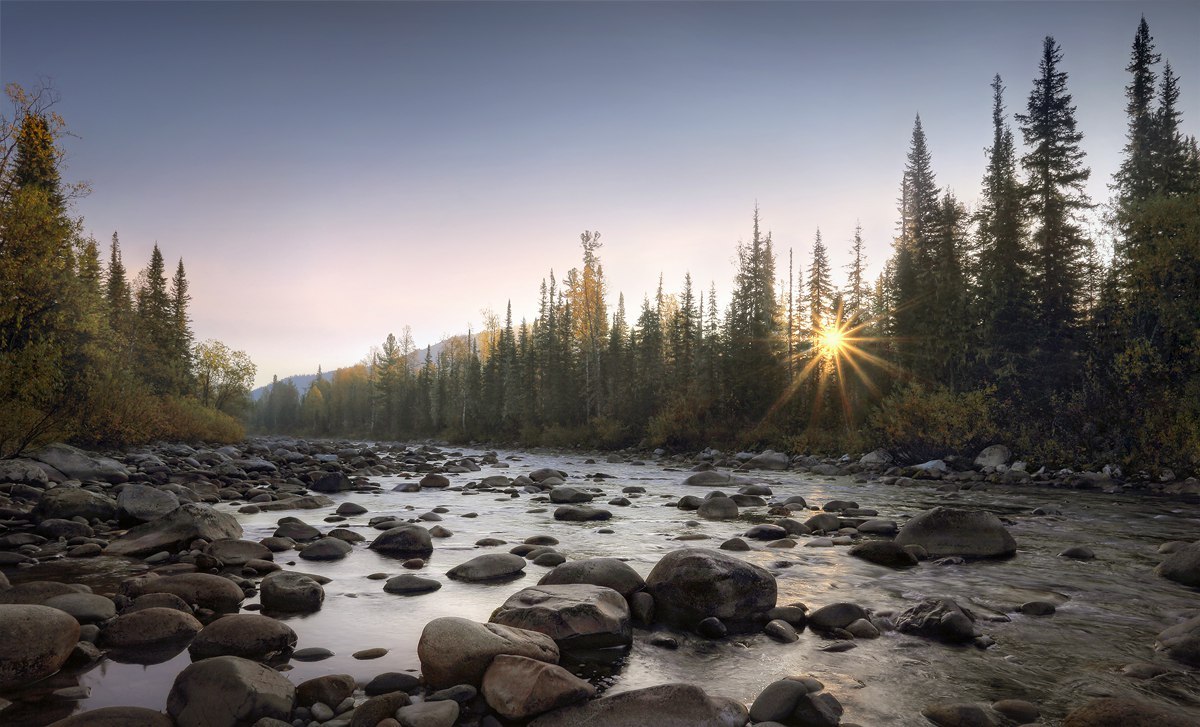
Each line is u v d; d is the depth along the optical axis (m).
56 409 19.23
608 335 63.41
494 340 83.62
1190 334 21.11
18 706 3.97
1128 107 35.75
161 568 7.23
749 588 6.05
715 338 47.53
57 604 5.45
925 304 33.91
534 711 3.88
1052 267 30.08
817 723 3.85
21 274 17.11
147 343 47.31
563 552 9.16
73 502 10.43
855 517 12.83
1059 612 6.37
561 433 53.81
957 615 5.66
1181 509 14.48
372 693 4.23
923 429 26.77
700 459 35.03
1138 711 3.63
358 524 11.59
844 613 5.93
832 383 38.69
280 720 3.67
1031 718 3.95
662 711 3.75
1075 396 23.73
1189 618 6.05
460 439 71.81
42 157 17.91
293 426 145.88
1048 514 13.59
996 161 34.12
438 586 7.11
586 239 63.94
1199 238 21.33
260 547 8.45
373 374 115.75
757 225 49.28
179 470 19.16
